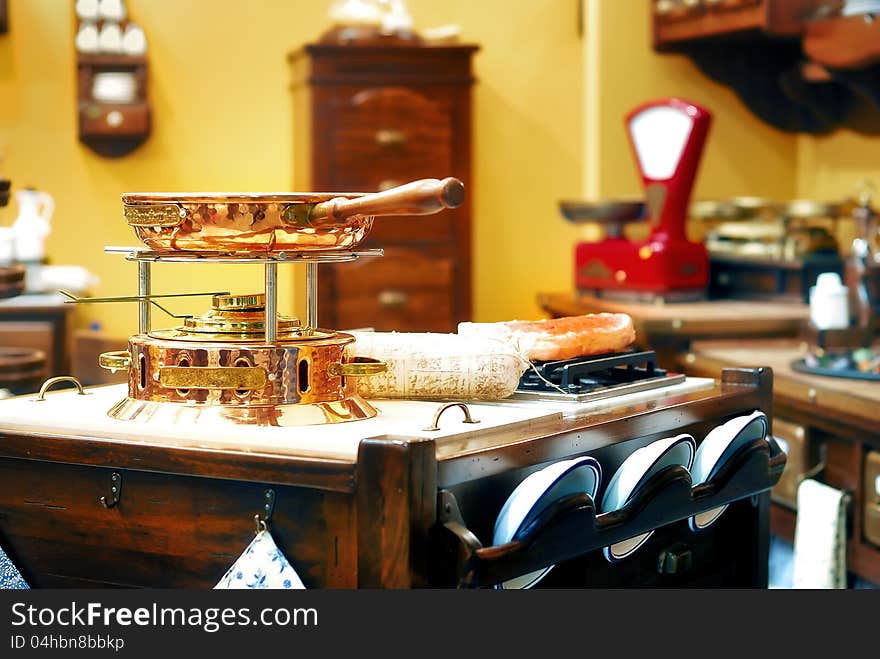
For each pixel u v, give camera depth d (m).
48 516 1.33
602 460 1.40
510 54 4.45
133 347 1.34
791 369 2.76
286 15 4.26
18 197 4.09
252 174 4.28
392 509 1.10
